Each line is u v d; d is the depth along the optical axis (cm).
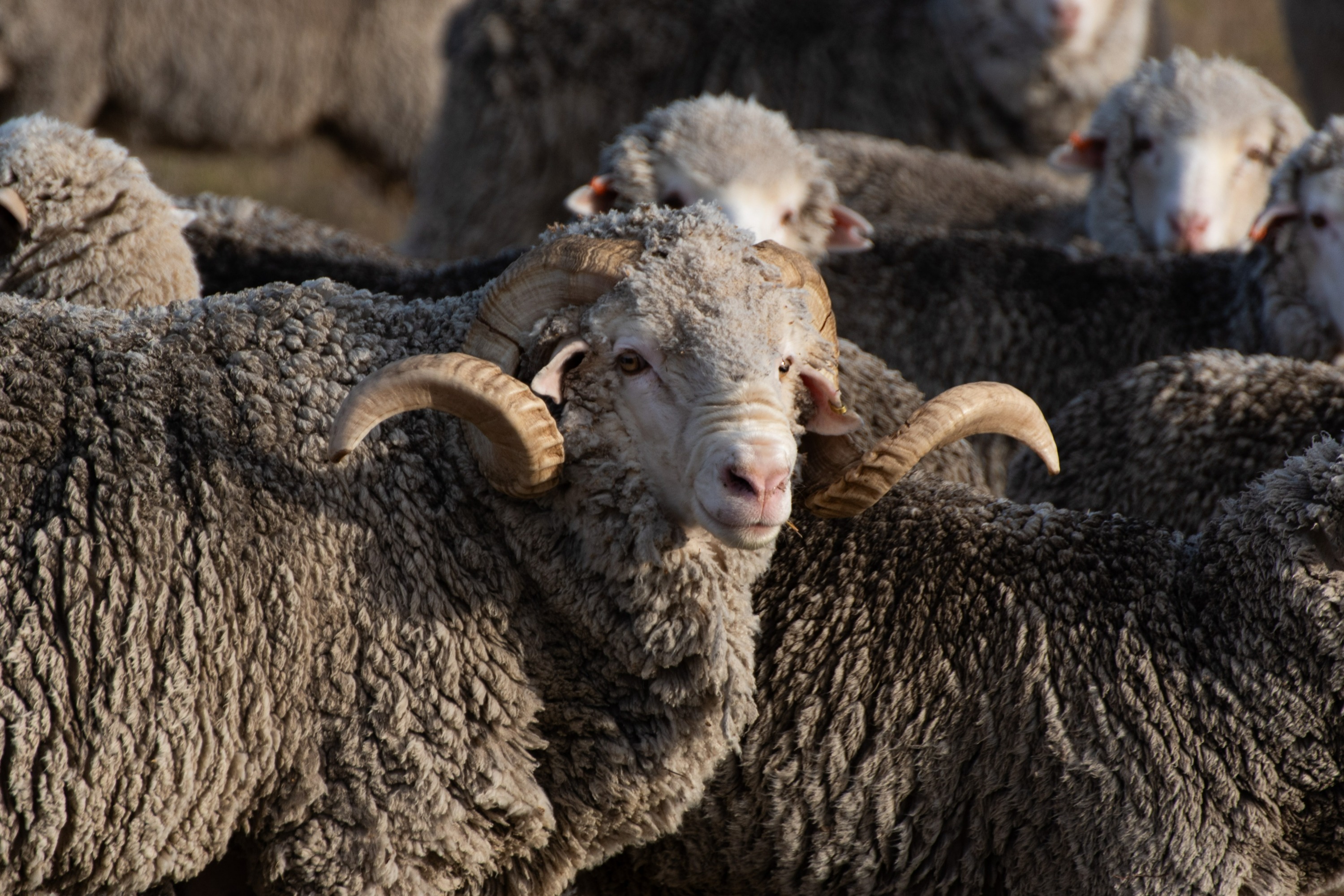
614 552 1190
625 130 2244
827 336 1238
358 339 1253
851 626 1360
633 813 1275
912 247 2217
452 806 1196
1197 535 1427
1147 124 2592
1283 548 1319
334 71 3428
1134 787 1291
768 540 1105
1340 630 1282
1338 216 2059
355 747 1182
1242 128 2552
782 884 1387
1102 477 1777
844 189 2745
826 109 3108
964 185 2802
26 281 1565
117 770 1145
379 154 3531
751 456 1086
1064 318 2155
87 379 1204
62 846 1150
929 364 2148
